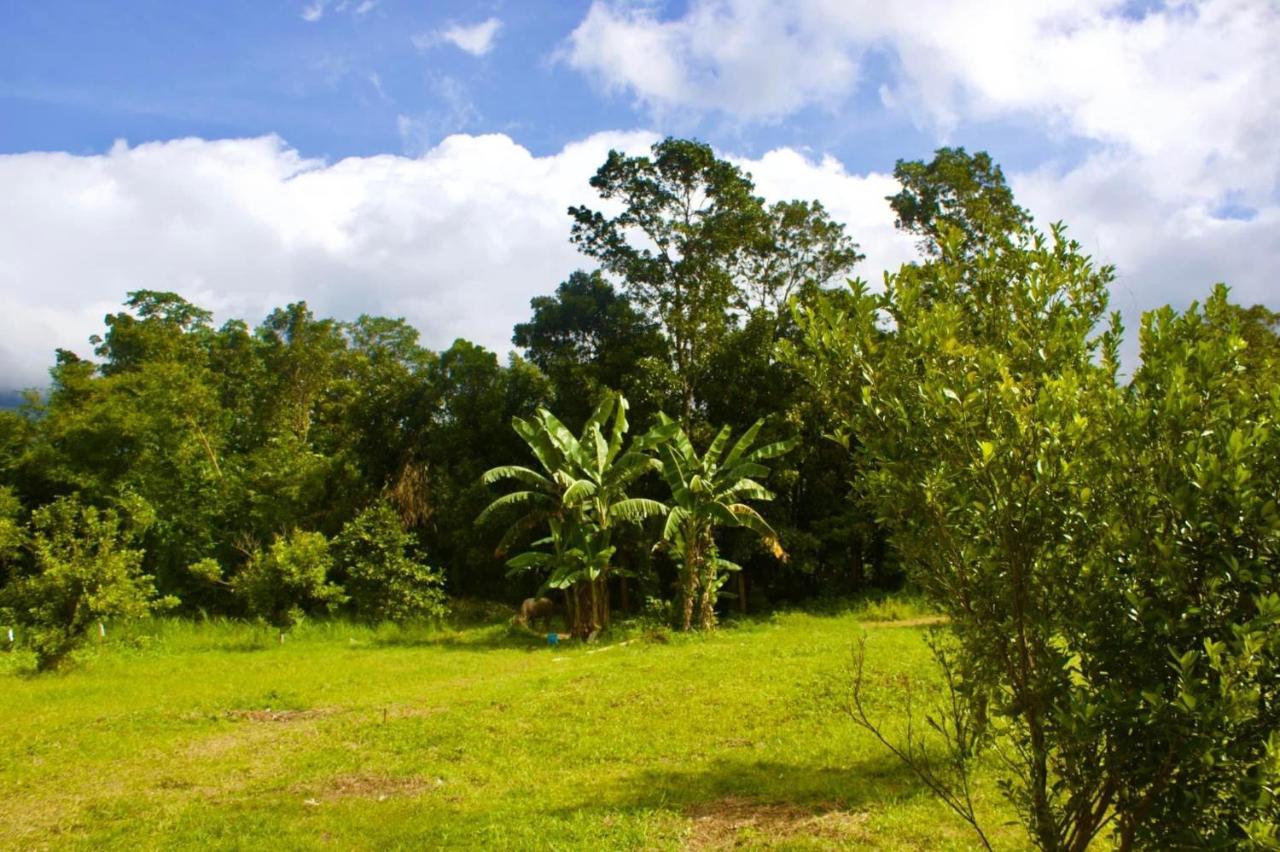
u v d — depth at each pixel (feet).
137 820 23.80
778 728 31.45
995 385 12.66
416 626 76.23
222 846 21.59
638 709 35.58
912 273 14.32
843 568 95.04
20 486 94.02
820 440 88.89
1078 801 12.38
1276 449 10.75
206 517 92.89
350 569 78.95
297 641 69.87
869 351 13.69
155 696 43.32
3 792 26.73
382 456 99.86
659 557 89.97
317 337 120.37
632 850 20.38
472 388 99.45
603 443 69.87
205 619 76.02
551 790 25.52
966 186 80.33
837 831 21.09
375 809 24.27
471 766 28.58
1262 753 10.32
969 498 12.61
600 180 88.17
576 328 97.86
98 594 52.70
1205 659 10.83
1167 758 10.85
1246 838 10.35
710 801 23.99
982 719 13.79
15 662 55.31
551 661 55.83
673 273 88.33
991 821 21.11
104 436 90.27
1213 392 11.57
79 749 32.04
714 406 91.45
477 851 20.61
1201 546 10.98
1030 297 14.25
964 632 13.55
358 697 42.70
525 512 89.10
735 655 49.42
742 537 85.10
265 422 112.47
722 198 87.51
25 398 99.91
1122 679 11.64
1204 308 12.79
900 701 33.42
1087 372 13.46
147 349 107.65
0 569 81.20
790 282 94.43
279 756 30.81
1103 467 12.19
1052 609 12.46
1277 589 10.53
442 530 97.45
